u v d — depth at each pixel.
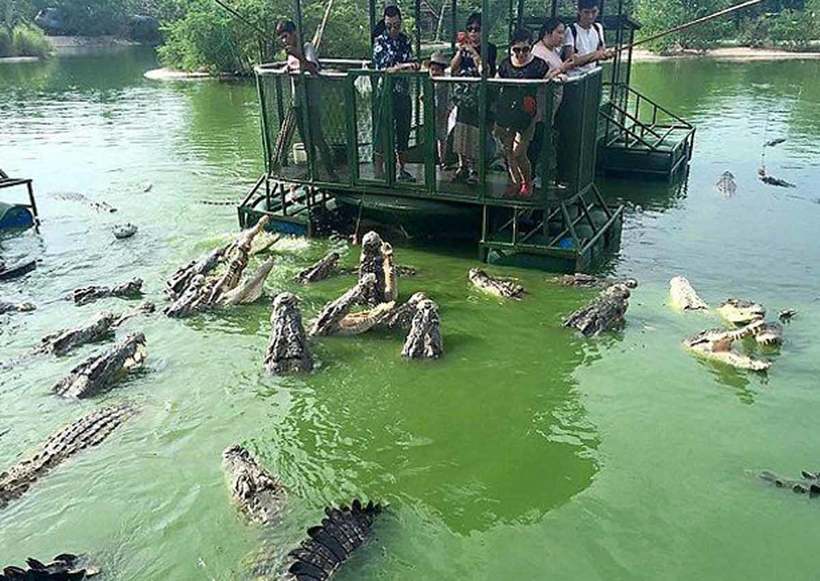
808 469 6.25
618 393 7.42
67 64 40.22
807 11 41.56
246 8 34.03
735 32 42.69
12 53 43.41
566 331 8.64
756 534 5.55
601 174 15.78
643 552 5.40
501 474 6.27
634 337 8.47
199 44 34.59
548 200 10.11
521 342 8.45
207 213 13.20
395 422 7.01
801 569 5.23
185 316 9.12
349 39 32.72
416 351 8.11
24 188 15.12
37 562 4.98
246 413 7.14
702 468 6.29
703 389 7.43
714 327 8.61
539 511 5.83
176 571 5.25
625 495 5.99
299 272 10.45
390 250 9.58
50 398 7.39
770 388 7.42
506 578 5.18
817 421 6.89
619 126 15.88
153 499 5.96
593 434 6.79
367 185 11.06
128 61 41.69
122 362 7.74
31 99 27.50
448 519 5.75
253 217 12.11
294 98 11.10
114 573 5.25
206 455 6.52
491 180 10.85
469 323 8.92
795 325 8.68
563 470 6.31
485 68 9.83
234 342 8.51
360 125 10.98
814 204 13.49
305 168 11.63
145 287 10.02
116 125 22.11
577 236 10.40
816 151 17.52
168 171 16.36
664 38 40.03
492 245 10.52
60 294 9.80
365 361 8.09
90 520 5.75
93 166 16.95
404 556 5.36
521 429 6.88
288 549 5.38
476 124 10.31
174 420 7.02
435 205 11.03
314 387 7.59
